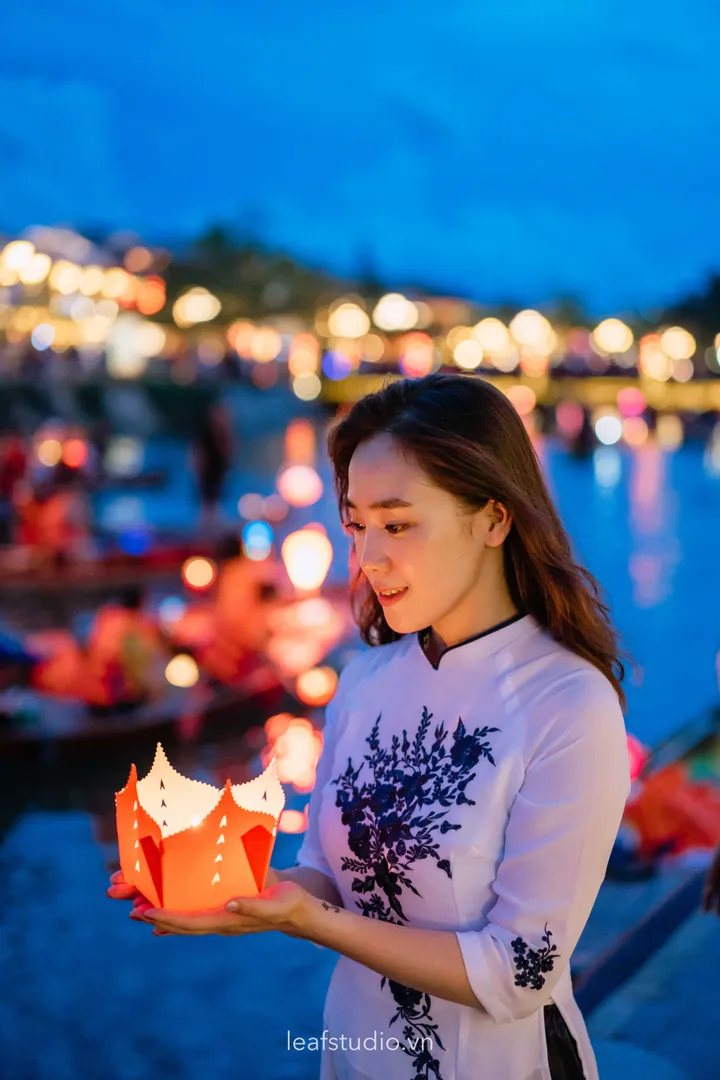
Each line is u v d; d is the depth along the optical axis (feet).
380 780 4.98
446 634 5.02
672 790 15.29
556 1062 4.79
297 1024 14.52
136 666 25.04
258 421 146.30
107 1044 13.89
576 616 4.81
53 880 19.04
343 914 4.43
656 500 78.59
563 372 176.65
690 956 10.53
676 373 180.75
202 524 54.49
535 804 4.53
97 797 23.27
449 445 4.61
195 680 26.76
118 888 4.40
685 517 69.92
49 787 23.44
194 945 16.62
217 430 59.06
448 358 190.29
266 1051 13.91
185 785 4.56
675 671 35.42
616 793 4.58
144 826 4.18
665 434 158.71
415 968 4.40
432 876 4.69
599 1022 9.48
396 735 5.03
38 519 47.70
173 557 45.44
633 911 13.26
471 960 4.38
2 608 40.45
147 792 4.50
